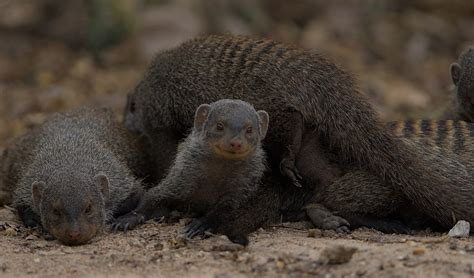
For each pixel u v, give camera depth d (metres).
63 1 22.48
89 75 20.00
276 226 10.75
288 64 11.24
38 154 11.42
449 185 10.52
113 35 21.27
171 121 12.12
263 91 11.20
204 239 9.90
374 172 10.78
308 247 9.36
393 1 25.38
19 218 11.10
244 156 10.13
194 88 11.78
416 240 9.73
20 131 16.27
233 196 10.55
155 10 21.92
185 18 21.78
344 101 11.03
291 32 23.31
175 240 9.67
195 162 10.48
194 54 12.03
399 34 23.94
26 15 22.97
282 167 10.88
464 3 25.05
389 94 19.39
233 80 11.49
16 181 12.26
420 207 10.61
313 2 24.45
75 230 9.56
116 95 18.36
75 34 22.09
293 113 10.98
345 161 11.10
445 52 23.48
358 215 10.75
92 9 21.45
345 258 8.56
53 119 12.85
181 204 10.86
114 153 11.96
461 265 8.47
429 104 19.30
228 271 8.53
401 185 10.60
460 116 14.02
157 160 12.51
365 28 23.89
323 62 11.35
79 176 10.20
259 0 23.97
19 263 8.93
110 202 10.76
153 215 10.83
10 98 18.56
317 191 11.05
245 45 11.77
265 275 8.39
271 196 10.83
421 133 11.11
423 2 25.33
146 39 21.36
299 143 10.96
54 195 9.84
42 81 19.56
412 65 22.27
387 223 10.70
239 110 10.23
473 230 10.46
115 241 9.82
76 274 8.53
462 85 13.83
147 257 9.04
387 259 8.68
